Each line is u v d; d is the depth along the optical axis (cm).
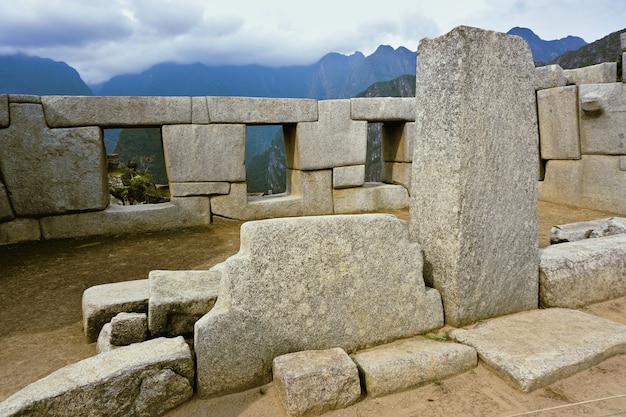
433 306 240
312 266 204
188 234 470
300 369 179
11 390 195
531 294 269
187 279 250
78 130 441
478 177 237
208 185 502
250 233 193
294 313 201
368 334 220
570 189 586
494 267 250
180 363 180
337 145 551
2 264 376
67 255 400
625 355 214
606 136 530
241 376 192
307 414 173
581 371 199
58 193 443
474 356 208
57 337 247
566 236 370
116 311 239
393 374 190
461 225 233
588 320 241
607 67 561
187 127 482
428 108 249
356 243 215
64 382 159
